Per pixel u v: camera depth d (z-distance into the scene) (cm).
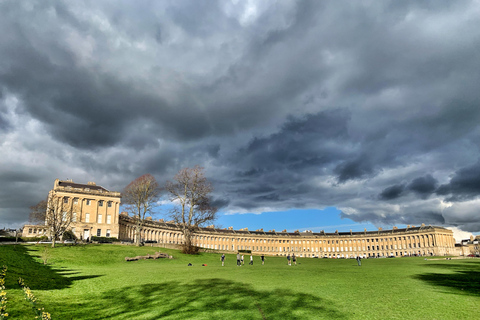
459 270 3819
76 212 10106
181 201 7325
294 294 2045
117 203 10912
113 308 1789
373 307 1717
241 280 2678
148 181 8625
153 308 1767
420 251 16350
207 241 15825
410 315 1559
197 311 1683
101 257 5322
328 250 18438
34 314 1509
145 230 13025
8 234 10525
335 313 1616
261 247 17612
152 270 3716
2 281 1922
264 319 1534
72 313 1658
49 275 2875
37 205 8669
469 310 1622
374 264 5891
